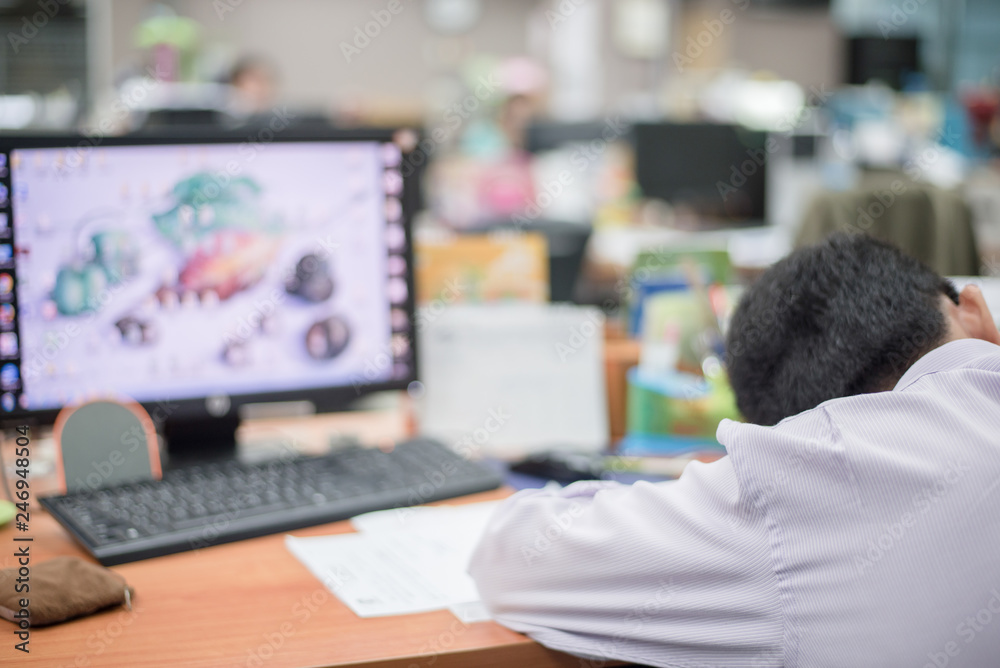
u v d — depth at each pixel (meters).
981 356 0.78
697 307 1.49
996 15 6.28
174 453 1.30
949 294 0.85
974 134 4.43
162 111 3.01
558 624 0.80
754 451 0.75
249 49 8.38
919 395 0.75
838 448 0.73
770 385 0.85
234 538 1.00
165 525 0.98
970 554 0.70
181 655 0.75
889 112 4.55
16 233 1.15
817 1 6.21
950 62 6.30
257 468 1.15
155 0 7.11
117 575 0.86
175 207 1.21
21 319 1.15
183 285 1.22
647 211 4.02
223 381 1.24
